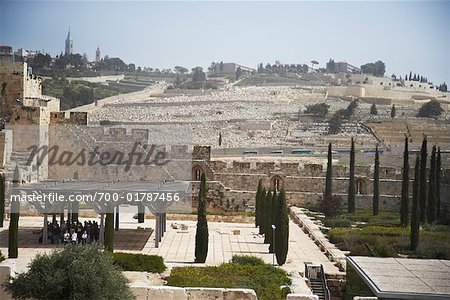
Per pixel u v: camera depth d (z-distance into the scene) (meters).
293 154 183.25
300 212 117.56
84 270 40.81
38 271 41.41
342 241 85.00
